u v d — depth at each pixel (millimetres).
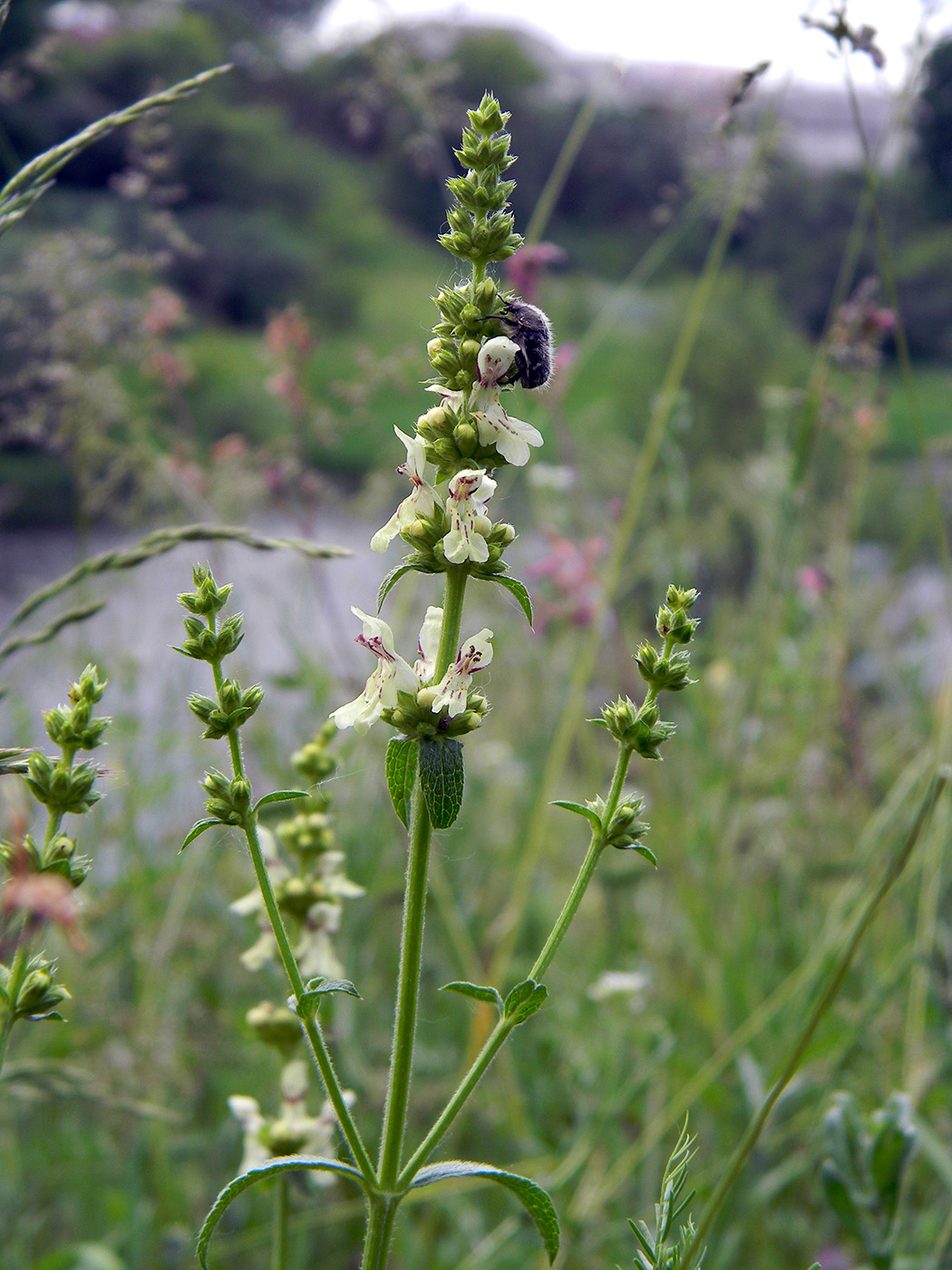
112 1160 554
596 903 773
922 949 488
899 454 1976
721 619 924
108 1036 573
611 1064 529
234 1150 555
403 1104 327
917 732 759
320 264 3162
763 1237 484
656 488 960
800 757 701
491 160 336
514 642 854
